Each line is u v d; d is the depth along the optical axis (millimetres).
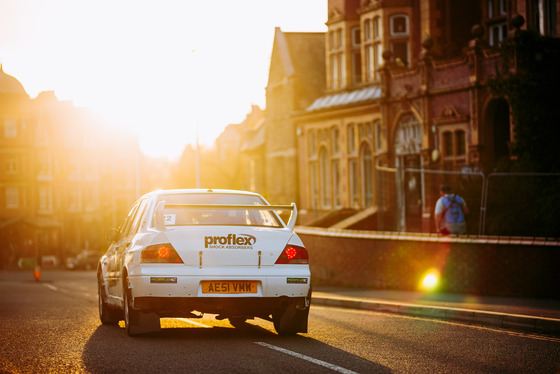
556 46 23766
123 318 12086
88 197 83875
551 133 23172
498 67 24547
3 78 82188
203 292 9352
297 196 41562
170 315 10047
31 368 7895
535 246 16344
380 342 9797
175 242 9430
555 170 22094
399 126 29453
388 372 7594
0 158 79875
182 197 10531
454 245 17922
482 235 18234
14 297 21234
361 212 31297
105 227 85438
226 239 9508
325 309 15734
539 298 16172
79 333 10844
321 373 7473
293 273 9633
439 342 9867
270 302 9555
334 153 37312
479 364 8133
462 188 20250
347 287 21375
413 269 19141
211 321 12648
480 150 25391
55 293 24453
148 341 9742
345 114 35938
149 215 10180
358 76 37500
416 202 24672
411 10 33375
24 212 79750
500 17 28719
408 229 24531
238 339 9914
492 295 17078
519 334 10875
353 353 8781
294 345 9367
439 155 27234
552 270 16109
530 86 23266
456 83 26344
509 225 18672
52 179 80750
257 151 47500
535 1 25125
